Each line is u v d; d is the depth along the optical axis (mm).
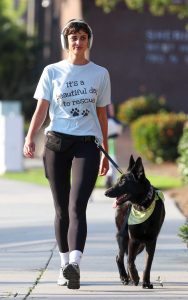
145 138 29594
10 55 53062
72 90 9336
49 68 9453
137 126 30047
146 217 9266
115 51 36656
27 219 15961
